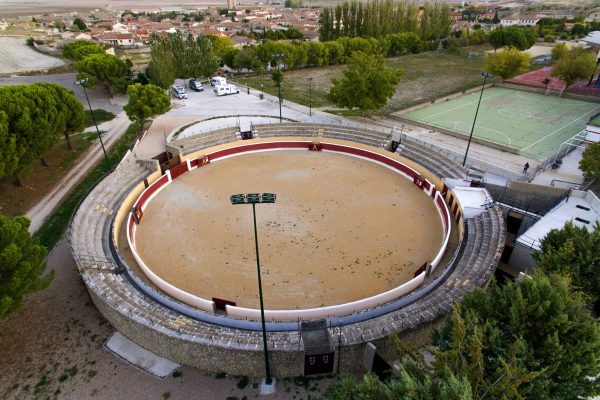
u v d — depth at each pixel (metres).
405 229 43.00
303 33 175.12
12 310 26.69
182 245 40.28
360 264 37.28
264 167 58.72
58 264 37.38
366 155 61.00
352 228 43.12
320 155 62.94
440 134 68.38
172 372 26.64
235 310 30.08
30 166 48.88
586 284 27.06
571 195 42.91
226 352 25.16
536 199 45.75
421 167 53.84
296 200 49.03
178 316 29.09
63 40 170.50
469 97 93.44
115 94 95.12
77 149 63.22
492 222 39.78
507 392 17.33
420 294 31.58
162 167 56.00
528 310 21.77
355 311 30.89
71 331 29.80
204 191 51.53
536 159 57.78
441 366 19.73
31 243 29.56
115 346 28.56
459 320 19.86
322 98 91.12
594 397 21.62
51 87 54.50
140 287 32.69
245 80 110.50
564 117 77.31
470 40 158.25
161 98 67.75
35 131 46.66
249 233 42.16
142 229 43.16
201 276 35.75
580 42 144.62
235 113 79.38
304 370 25.81
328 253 38.88
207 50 99.62
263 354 24.89
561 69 89.12
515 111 81.56
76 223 40.53
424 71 119.38
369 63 70.62
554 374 20.50
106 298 29.55
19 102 46.31
